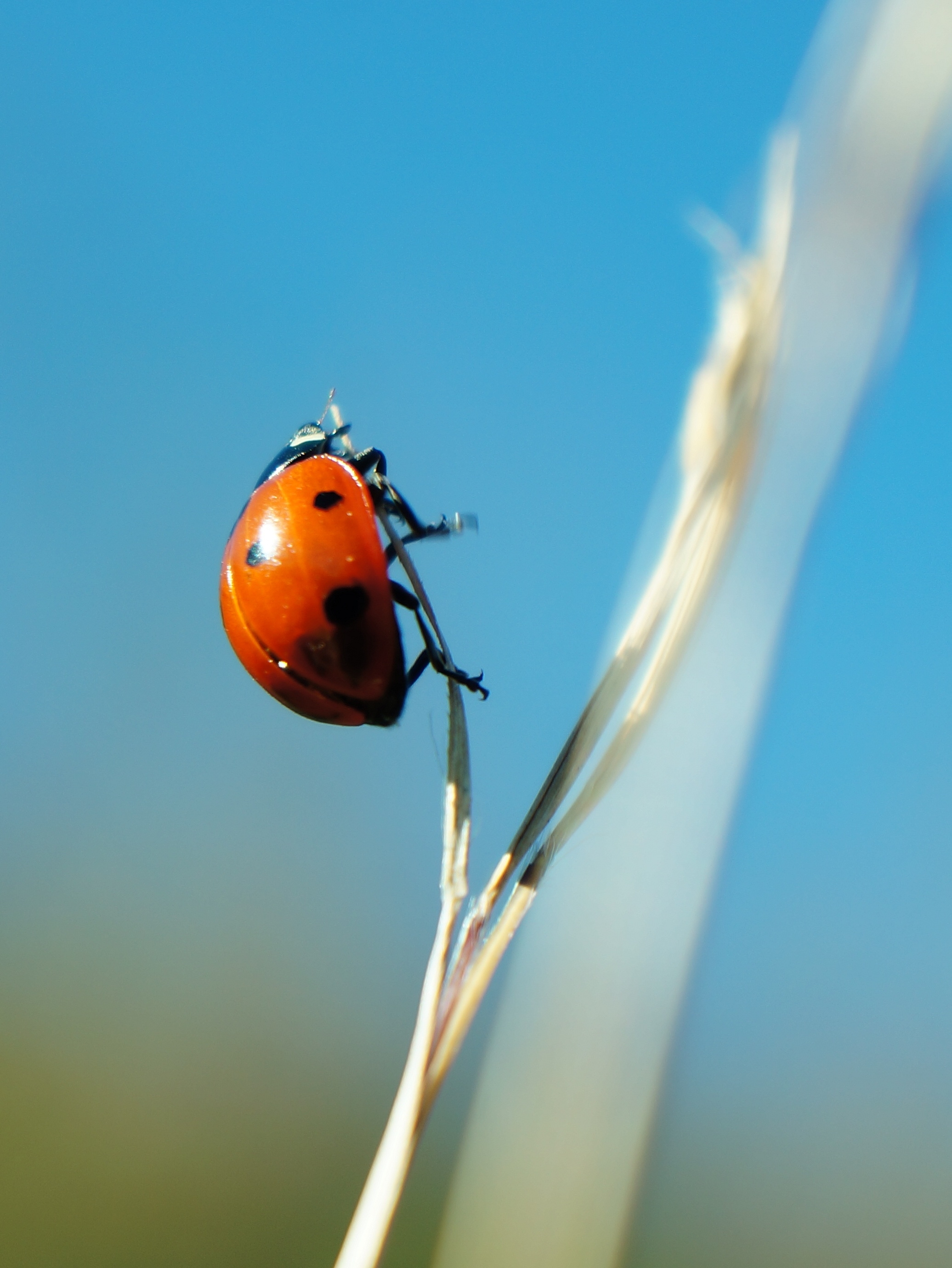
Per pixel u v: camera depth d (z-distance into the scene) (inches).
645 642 2.8
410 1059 2.7
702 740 3.0
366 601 3.0
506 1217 3.0
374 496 3.2
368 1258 2.6
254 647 3.1
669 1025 3.0
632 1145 3.0
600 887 3.0
